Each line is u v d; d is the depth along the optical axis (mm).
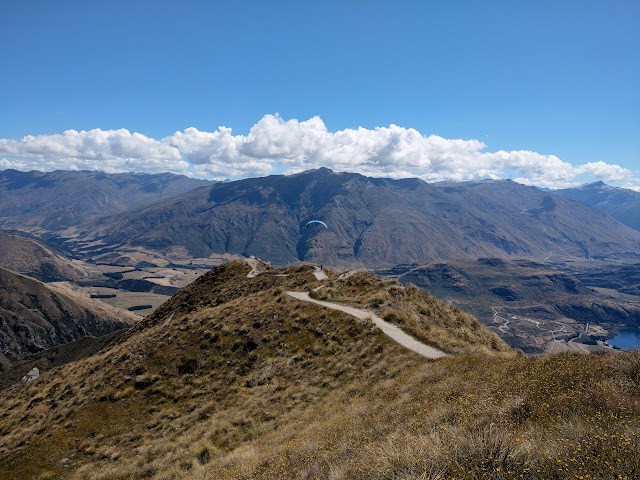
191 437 22062
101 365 33469
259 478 12664
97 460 21812
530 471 6934
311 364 28016
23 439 24922
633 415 8844
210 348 32156
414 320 33250
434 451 8109
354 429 14336
